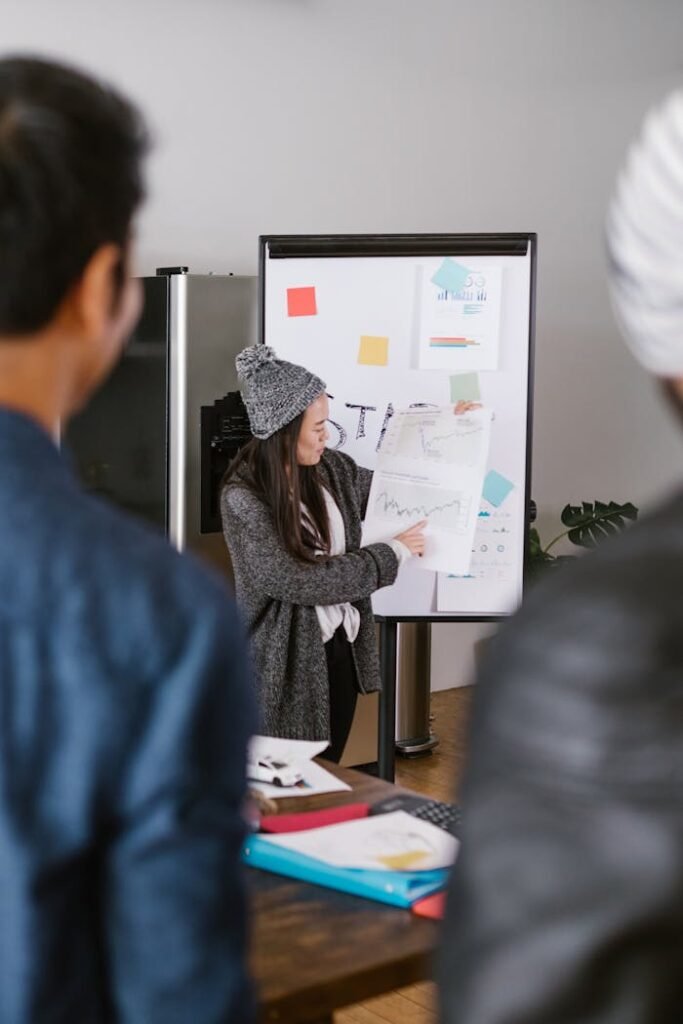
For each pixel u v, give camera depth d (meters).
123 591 0.90
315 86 5.36
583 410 6.32
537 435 6.16
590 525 5.29
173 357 4.44
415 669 5.12
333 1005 1.47
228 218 5.18
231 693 0.92
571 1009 0.61
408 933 1.58
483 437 3.72
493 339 3.76
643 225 0.69
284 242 3.76
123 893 0.90
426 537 3.69
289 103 5.29
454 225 5.80
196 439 4.48
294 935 1.58
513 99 5.92
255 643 3.26
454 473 3.70
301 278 3.77
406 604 3.74
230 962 0.92
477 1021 0.63
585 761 0.62
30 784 0.88
